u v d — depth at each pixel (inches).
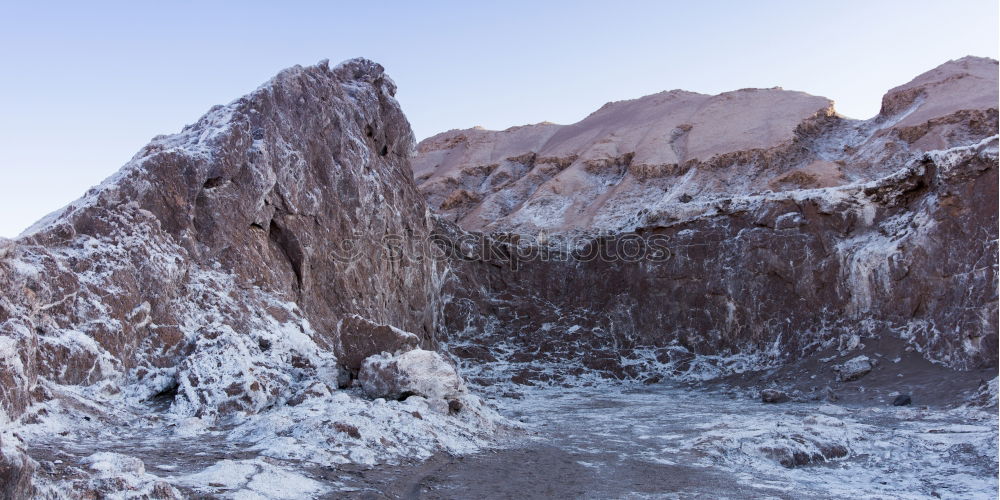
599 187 2652.6
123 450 372.5
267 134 906.7
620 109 3649.1
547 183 2637.8
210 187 812.6
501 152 3472.0
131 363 586.2
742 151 2410.2
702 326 1230.9
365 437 404.5
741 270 1206.3
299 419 446.9
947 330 881.5
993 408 637.3
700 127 2832.2
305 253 919.7
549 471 393.1
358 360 574.6
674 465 423.5
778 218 1191.6
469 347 1258.6
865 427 565.6
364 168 1111.6
